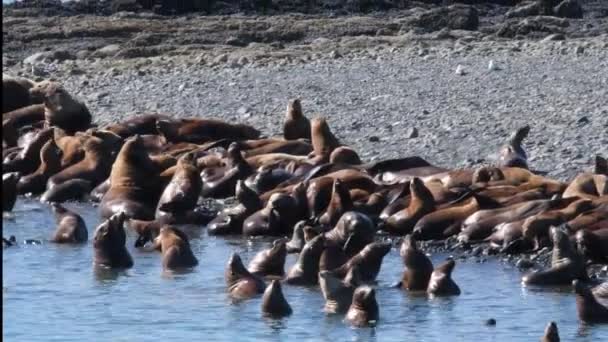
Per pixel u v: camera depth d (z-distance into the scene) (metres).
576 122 81.88
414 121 85.31
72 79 119.94
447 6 196.88
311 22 183.12
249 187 59.59
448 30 172.38
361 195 57.66
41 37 167.00
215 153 71.06
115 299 44.38
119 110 97.19
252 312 41.97
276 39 167.75
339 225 49.75
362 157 73.88
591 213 50.53
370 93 100.44
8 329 40.34
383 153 74.81
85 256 52.66
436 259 50.53
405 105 93.00
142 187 64.31
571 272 45.44
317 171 63.44
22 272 49.34
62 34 168.62
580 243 47.81
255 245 54.66
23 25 178.12
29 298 44.72
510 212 52.53
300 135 76.62
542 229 50.59
